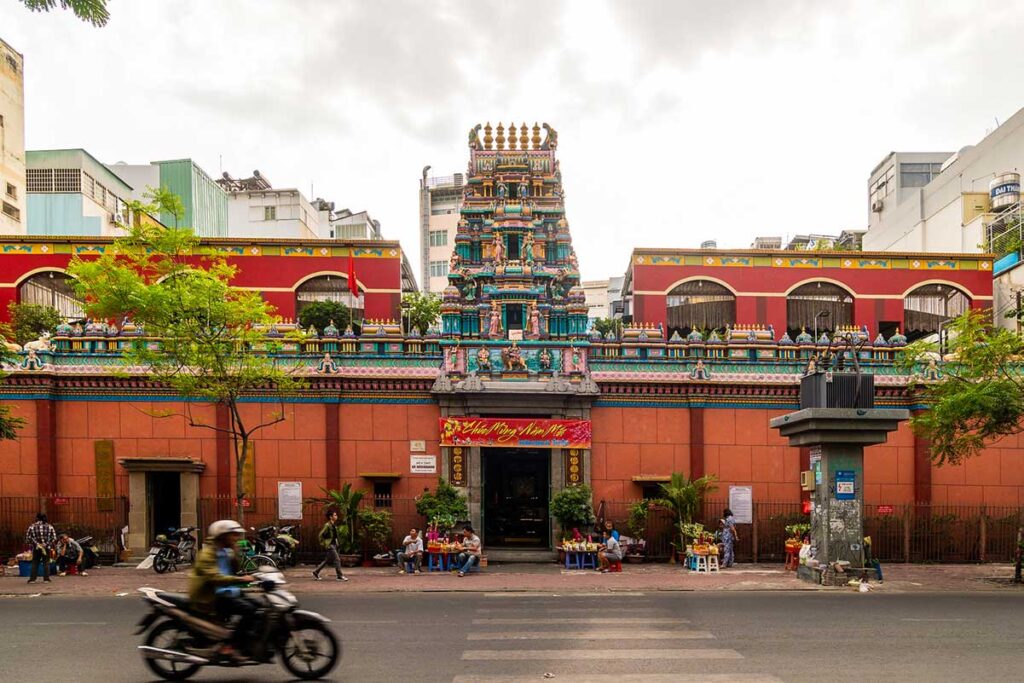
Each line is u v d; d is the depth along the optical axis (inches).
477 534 1026.1
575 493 991.0
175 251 869.2
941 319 1245.1
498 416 1051.3
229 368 906.7
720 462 1063.0
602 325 1551.4
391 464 1038.4
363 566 976.9
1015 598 725.3
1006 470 1072.8
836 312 1237.7
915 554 1025.5
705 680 414.6
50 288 1181.1
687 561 954.7
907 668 441.4
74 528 978.1
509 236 1171.9
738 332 1084.5
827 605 674.2
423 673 431.2
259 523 1017.5
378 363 1044.5
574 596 740.0
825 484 828.6
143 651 421.4
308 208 2532.0
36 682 416.5
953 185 1895.9
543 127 1282.0
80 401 1022.4
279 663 462.9
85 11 576.4
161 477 1061.8
